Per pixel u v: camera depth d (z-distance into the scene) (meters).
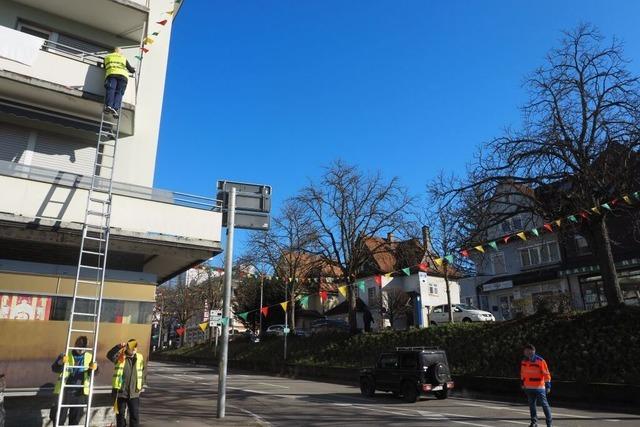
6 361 10.01
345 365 28.84
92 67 12.87
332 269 34.94
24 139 12.98
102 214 10.74
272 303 49.75
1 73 11.65
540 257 35.91
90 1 13.91
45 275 10.73
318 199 31.66
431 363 17.33
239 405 16.22
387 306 41.94
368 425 11.95
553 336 20.42
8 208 10.38
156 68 15.51
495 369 20.84
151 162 14.55
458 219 20.64
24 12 13.98
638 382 15.54
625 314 18.92
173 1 16.44
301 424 12.23
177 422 11.59
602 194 19.55
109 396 10.93
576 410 14.56
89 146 13.80
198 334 68.38
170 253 12.42
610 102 18.95
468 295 40.38
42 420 10.25
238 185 13.55
